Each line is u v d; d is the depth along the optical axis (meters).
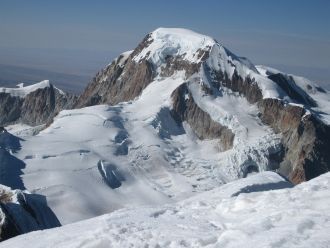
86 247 23.61
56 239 27.39
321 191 25.56
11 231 64.75
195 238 22.27
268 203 26.19
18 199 80.00
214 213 27.67
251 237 20.72
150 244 22.44
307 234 20.05
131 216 28.70
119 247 22.84
